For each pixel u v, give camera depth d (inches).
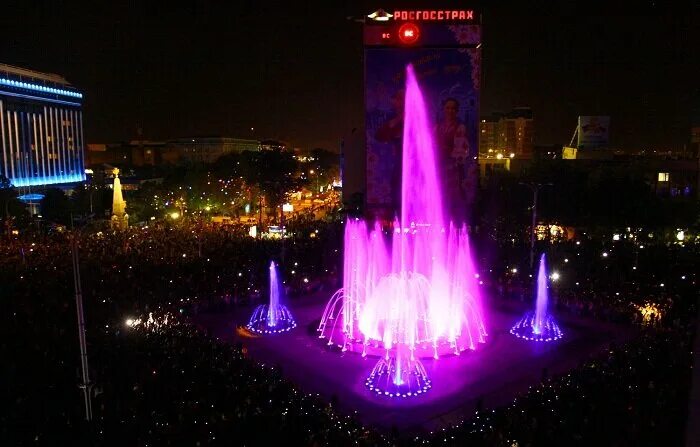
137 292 1653.5
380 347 1391.5
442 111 2667.3
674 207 2518.5
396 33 2625.5
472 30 2608.3
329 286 2033.7
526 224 2613.2
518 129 6284.5
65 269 1847.9
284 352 1396.4
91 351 1144.2
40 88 5551.2
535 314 1611.7
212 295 1769.2
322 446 826.2
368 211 2746.1
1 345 1166.3
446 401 1120.2
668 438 782.5
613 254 2036.2
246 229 2989.7
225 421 879.7
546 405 929.5
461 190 2704.2
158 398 954.1
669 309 1481.3
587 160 3595.0
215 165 4867.1
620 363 1077.8
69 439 818.8
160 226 3260.3
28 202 4055.1
